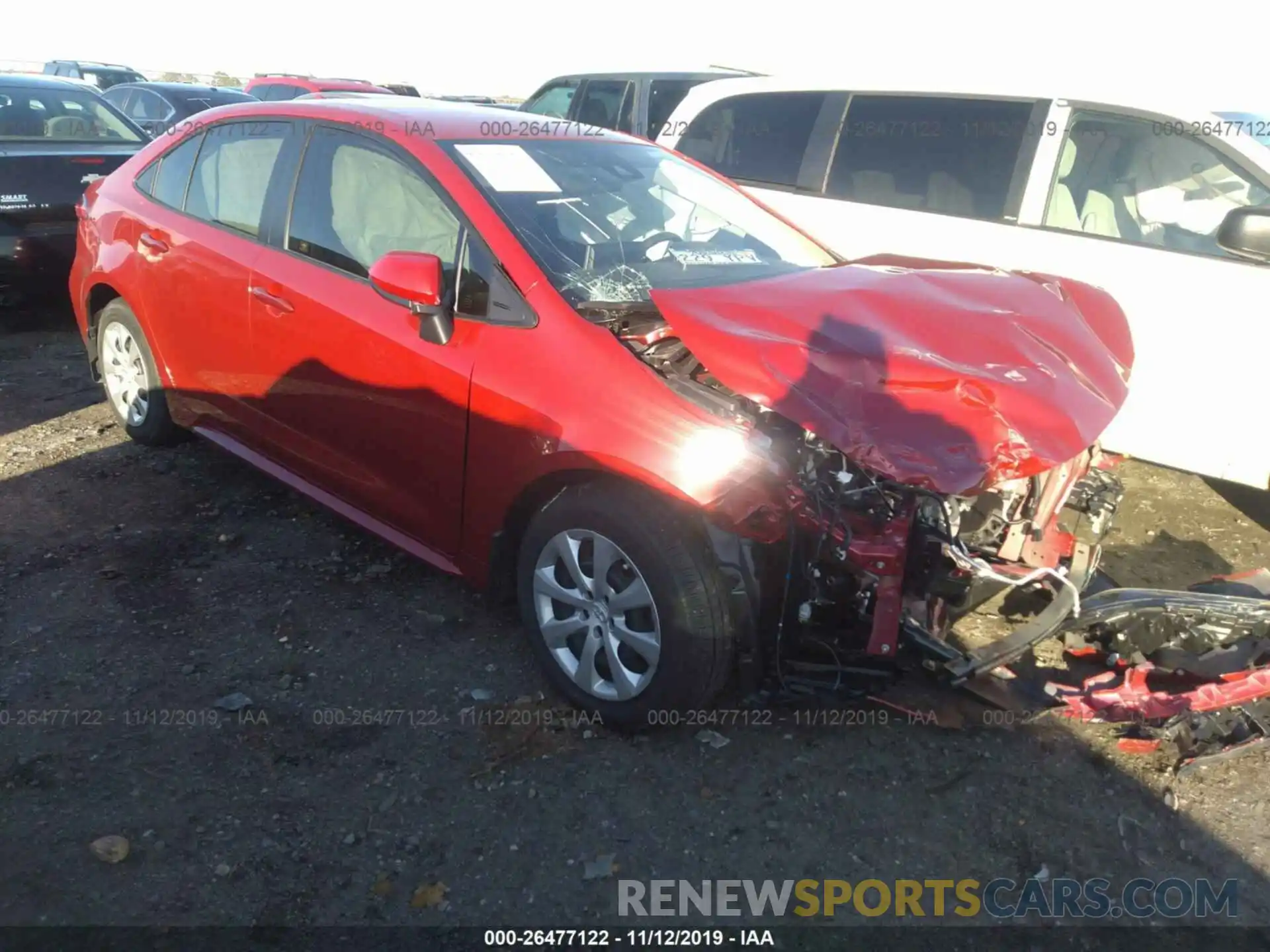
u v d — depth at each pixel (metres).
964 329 2.97
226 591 3.84
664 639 2.89
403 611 3.76
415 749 3.04
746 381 2.75
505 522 3.28
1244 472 4.44
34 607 3.67
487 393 3.17
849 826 2.81
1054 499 3.29
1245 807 2.90
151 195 4.65
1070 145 5.02
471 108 4.26
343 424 3.71
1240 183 4.54
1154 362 4.64
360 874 2.60
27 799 2.78
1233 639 3.25
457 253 3.39
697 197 4.10
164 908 2.47
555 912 2.52
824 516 2.77
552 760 3.02
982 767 3.04
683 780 2.96
